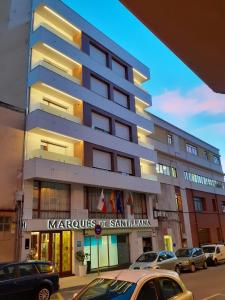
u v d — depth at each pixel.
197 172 40.50
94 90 26.61
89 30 27.78
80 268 20.39
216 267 23.58
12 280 10.91
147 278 5.30
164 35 2.09
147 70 34.62
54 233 20.22
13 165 19.28
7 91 22.73
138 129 31.02
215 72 2.46
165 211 31.22
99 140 24.86
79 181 21.73
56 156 21.14
